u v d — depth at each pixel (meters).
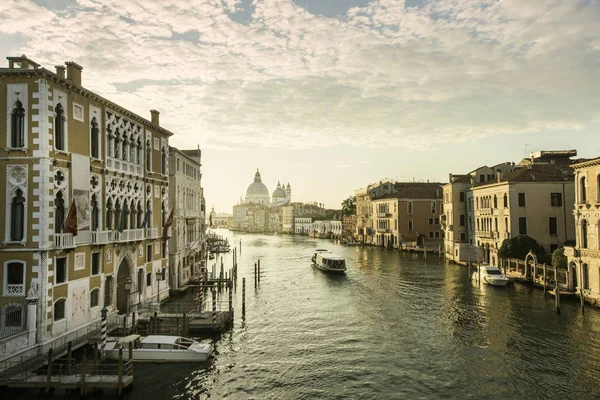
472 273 47.50
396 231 79.44
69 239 21.42
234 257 52.34
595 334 25.42
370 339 26.02
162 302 33.66
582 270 32.22
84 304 22.91
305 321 30.30
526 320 28.62
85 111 23.36
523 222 43.91
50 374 17.80
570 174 44.88
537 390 18.94
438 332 27.02
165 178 34.72
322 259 56.50
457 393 18.84
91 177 23.92
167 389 19.16
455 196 58.25
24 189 20.08
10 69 19.80
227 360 22.66
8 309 19.84
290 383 19.98
